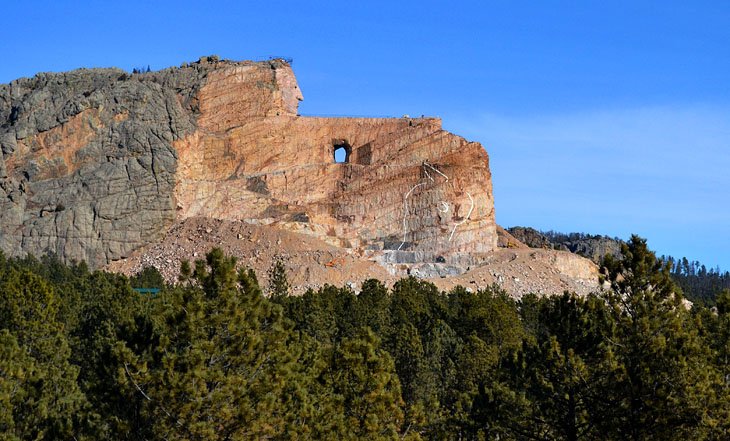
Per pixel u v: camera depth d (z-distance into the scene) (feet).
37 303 265.75
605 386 186.60
